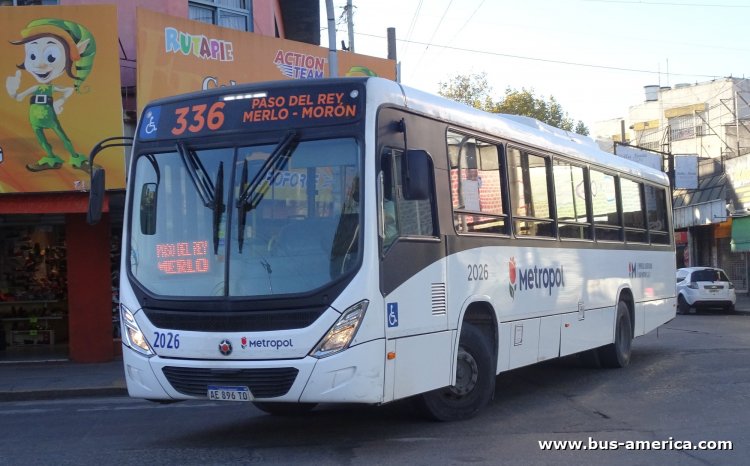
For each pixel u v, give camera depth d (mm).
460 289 8859
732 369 13789
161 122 8352
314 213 7574
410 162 7566
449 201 8820
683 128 48594
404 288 7879
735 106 42031
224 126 8031
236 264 7598
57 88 15609
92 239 17281
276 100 7938
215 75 17031
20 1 17375
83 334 17156
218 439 8773
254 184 7742
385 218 7711
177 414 10828
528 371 13953
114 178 15648
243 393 7387
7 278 18719
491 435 8586
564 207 11844
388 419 9586
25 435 9617
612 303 13602
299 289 7367
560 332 11438
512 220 10172
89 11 15727
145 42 15977
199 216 7875
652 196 16297
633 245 14781
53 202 15570
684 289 31016
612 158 14188
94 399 13477
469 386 9344
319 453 7828
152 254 8039
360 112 7668
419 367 8078
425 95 8727
